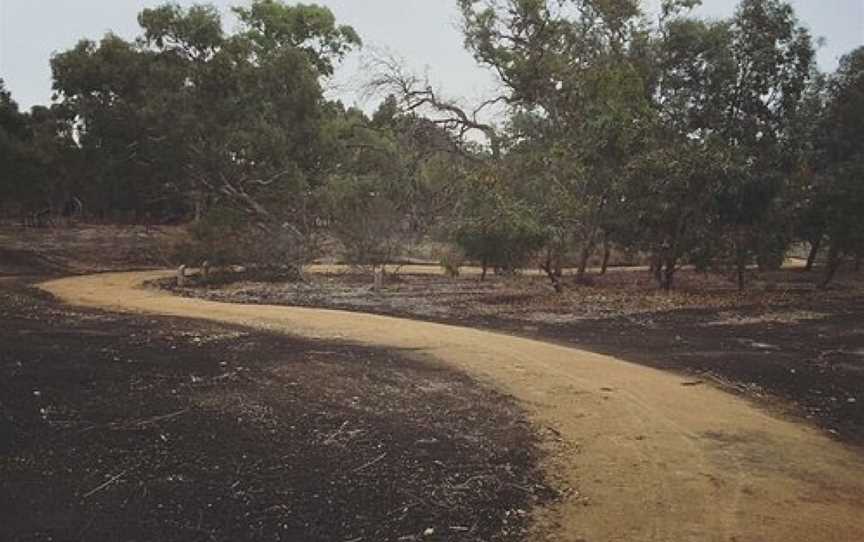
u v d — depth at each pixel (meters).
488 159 29.28
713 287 25.25
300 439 7.66
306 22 37.72
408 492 6.48
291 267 27.36
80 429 7.50
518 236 21.56
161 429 7.62
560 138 25.23
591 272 31.91
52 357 10.57
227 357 11.32
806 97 29.05
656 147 22.83
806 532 5.91
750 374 11.70
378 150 32.03
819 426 9.02
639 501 6.52
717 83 27.72
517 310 19.14
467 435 8.26
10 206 39.84
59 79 30.09
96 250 34.38
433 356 12.55
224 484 6.39
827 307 20.06
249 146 28.47
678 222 22.55
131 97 29.70
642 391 10.51
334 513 5.96
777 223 23.80
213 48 29.84
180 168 30.67
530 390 10.45
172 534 5.45
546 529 5.90
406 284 25.56
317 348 12.74
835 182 23.75
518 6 30.55
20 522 5.50
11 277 27.98
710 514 6.25
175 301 20.05
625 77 23.88
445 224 26.33
